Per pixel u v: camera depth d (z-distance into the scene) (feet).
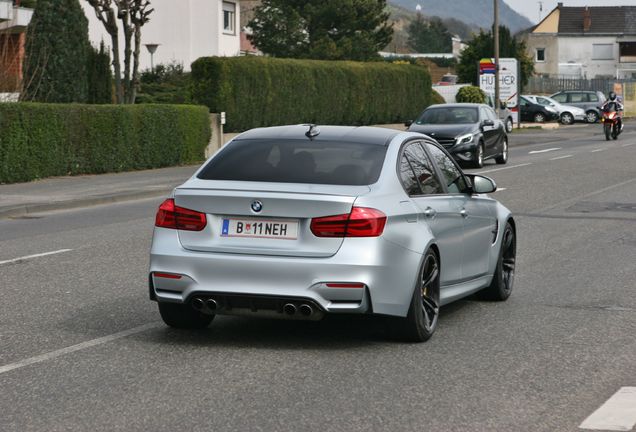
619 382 25.20
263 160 29.63
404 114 185.47
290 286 27.17
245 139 30.91
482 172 100.22
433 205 30.63
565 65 382.63
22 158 87.76
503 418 21.98
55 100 123.54
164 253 28.22
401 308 28.35
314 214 27.35
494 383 25.00
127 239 53.36
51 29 123.24
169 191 83.56
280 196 27.48
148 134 104.73
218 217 28.07
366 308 27.32
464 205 33.14
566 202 72.28
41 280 40.32
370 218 27.35
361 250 27.20
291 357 27.58
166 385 24.54
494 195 77.05
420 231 29.25
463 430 21.09
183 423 21.47
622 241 53.01
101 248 49.85
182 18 211.61
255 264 27.32
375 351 28.40
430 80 193.67
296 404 22.94
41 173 90.63
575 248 50.57
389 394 23.86
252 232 27.76
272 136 30.91
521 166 108.27
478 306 35.88
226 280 27.61
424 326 29.50
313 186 28.09
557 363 27.22
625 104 307.37
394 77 180.55
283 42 242.37
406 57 454.40
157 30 211.82
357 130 31.42
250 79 138.00
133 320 32.48
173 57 211.82
